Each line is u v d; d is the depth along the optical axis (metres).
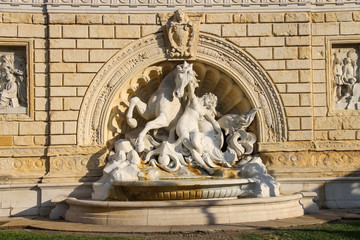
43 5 19.27
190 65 18.47
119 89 19.17
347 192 19.03
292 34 19.59
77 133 18.86
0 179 18.42
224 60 19.56
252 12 19.62
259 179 16.78
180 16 19.00
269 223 14.49
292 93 19.48
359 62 20.17
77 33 19.16
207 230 13.25
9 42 19.06
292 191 18.91
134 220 14.52
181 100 19.94
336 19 19.86
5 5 19.06
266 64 19.55
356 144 19.44
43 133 18.95
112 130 19.55
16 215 18.23
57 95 18.95
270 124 19.44
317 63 19.77
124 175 16.69
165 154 18.25
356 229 13.48
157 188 15.43
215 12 19.56
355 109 19.86
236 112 21.05
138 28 19.34
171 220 14.38
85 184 18.36
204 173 18.20
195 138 18.42
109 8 19.28
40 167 18.89
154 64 19.78
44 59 19.19
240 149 19.05
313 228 13.62
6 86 19.33
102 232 13.65
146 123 20.44
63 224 15.21
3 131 18.83
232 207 14.84
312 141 19.33
